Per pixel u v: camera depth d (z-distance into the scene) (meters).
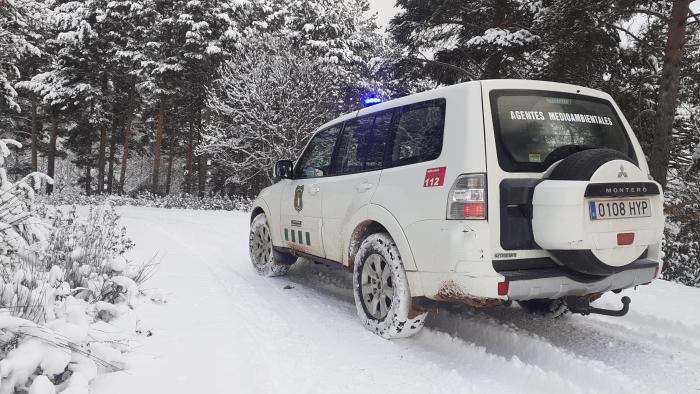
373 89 20.83
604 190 2.94
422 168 3.37
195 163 30.97
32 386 2.05
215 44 23.45
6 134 29.64
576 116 3.51
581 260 2.94
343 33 26.80
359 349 3.39
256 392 2.58
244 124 18.81
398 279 3.49
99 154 31.34
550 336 3.80
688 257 7.77
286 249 5.44
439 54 16.42
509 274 2.95
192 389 2.57
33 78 26.62
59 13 26.61
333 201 4.40
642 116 12.30
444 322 4.10
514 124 3.21
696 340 3.67
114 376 2.59
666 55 10.38
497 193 3.01
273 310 4.26
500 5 15.16
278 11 27.91
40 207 4.30
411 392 2.77
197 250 7.68
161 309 3.88
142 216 14.34
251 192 25.48
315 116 18.20
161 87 25.38
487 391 2.80
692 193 9.05
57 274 3.17
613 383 2.86
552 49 12.74
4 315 2.26
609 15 10.79
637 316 4.23
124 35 25.78
